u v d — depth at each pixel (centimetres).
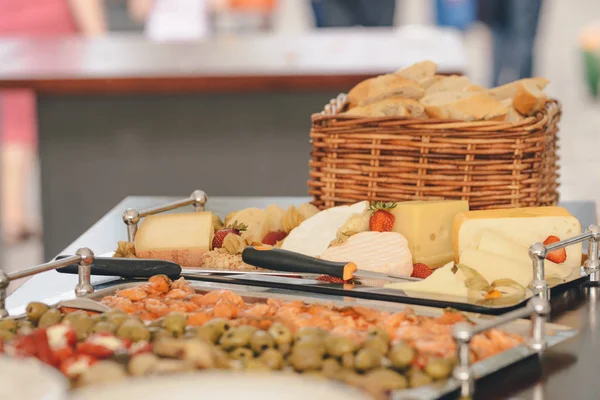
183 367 97
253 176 427
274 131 422
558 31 800
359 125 193
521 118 207
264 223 196
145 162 424
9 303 154
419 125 188
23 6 541
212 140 423
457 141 187
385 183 194
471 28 773
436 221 177
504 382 112
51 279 172
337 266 157
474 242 168
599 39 734
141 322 125
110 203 427
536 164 191
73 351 112
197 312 138
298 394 77
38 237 570
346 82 405
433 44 461
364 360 110
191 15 609
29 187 574
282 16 829
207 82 404
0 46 490
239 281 161
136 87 405
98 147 421
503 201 190
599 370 116
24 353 108
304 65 415
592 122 692
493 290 147
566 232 169
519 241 168
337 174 198
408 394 103
